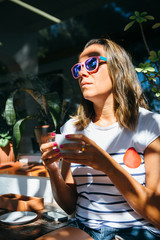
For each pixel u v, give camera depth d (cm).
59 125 143
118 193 82
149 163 80
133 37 461
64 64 583
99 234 78
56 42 579
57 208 117
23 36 554
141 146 82
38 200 112
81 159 71
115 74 88
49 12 462
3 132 174
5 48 524
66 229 76
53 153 74
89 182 89
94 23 500
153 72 117
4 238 77
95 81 87
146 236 75
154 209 71
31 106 468
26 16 485
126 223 81
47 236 71
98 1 416
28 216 97
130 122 85
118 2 423
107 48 91
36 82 170
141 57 431
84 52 95
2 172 150
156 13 423
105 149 87
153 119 84
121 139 86
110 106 92
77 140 70
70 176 101
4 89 554
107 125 93
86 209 88
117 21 476
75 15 473
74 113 149
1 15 484
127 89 89
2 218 95
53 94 151
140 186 73
